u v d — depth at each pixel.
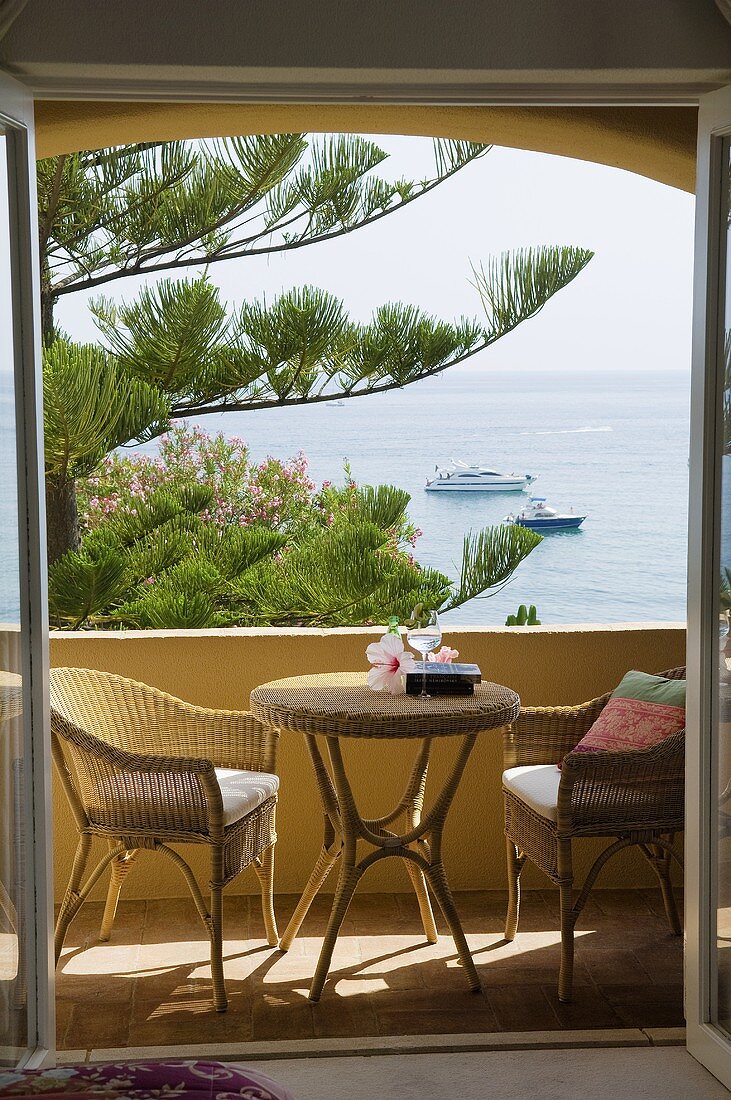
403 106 3.24
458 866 3.74
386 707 2.88
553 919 3.51
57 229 7.13
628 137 3.33
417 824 3.27
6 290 2.36
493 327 7.80
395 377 7.68
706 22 2.40
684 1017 2.85
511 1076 2.54
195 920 3.49
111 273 7.33
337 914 2.95
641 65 2.41
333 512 7.97
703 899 2.64
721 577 2.58
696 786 2.65
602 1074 2.55
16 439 2.41
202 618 7.23
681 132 3.31
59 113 3.16
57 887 3.61
